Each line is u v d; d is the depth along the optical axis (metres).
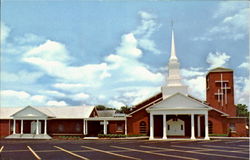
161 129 45.38
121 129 47.84
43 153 22.38
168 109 40.84
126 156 19.70
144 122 46.34
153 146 27.92
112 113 63.84
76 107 54.78
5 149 26.34
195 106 40.56
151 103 46.97
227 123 44.91
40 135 49.72
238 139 39.00
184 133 44.84
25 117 51.09
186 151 22.75
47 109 54.03
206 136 39.16
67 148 26.62
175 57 48.34
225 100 51.09
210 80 52.41
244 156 19.31
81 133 51.38
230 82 51.34
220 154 20.55
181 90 46.62
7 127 54.38
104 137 45.38
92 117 52.62
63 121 52.66
